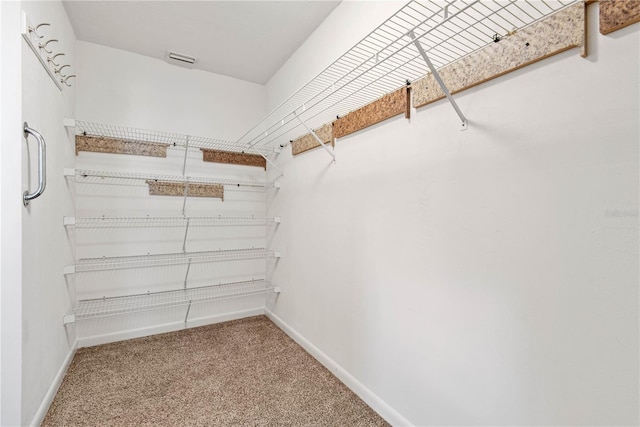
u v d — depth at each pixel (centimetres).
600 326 82
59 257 186
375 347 164
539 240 95
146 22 218
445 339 125
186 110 281
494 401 107
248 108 312
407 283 144
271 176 307
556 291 91
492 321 108
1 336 124
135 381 187
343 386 185
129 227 256
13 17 125
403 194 146
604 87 80
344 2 192
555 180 91
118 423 151
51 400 164
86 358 217
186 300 263
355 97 182
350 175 184
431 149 132
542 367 94
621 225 78
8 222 125
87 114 241
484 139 110
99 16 211
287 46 249
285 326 268
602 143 81
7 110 125
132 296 257
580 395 86
